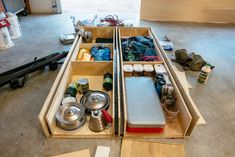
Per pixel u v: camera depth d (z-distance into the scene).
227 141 1.31
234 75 2.10
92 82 1.76
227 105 1.65
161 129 1.29
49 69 2.09
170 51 2.59
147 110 1.32
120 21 2.93
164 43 2.74
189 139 1.30
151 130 1.29
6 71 1.93
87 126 1.33
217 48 2.72
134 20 3.88
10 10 3.36
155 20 3.93
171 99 1.42
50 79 1.93
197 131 1.37
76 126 1.30
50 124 1.22
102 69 1.81
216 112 1.57
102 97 1.48
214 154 1.22
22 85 1.80
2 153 1.20
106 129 1.32
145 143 1.25
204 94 1.78
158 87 1.53
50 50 2.53
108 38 2.52
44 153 1.20
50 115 1.23
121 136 1.29
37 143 1.26
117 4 4.86
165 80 1.55
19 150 1.22
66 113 1.29
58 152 1.20
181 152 1.20
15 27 2.84
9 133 1.34
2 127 1.38
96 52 2.02
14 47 2.61
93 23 2.84
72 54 1.87
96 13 4.19
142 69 1.72
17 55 2.41
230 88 1.88
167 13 3.85
